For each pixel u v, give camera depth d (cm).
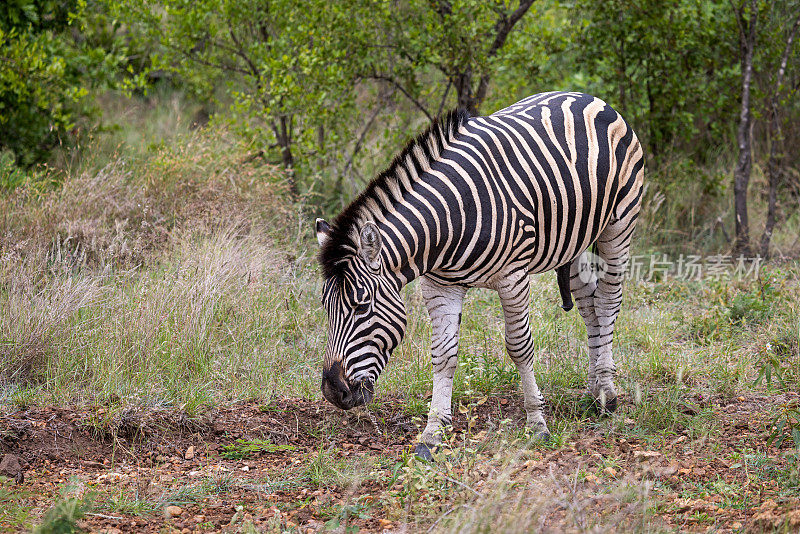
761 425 930
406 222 809
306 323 1241
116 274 1242
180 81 2300
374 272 785
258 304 1221
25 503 711
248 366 1083
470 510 649
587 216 923
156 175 1540
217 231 1397
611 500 702
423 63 1617
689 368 1113
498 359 1121
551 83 1889
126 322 1088
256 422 952
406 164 824
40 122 1706
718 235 1764
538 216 876
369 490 773
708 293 1463
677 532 637
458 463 804
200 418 938
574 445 872
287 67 1580
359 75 1658
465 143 855
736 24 1702
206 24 1706
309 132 1611
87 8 1834
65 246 1281
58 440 866
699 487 754
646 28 1709
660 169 1795
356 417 981
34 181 1547
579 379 1091
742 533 642
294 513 709
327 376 783
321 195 1688
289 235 1507
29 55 1627
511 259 859
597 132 946
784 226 1791
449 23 1562
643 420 957
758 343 1230
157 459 866
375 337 791
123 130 1966
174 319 1116
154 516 711
